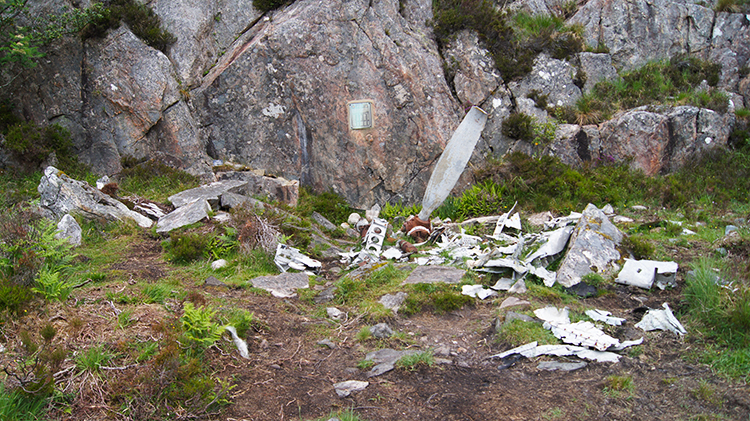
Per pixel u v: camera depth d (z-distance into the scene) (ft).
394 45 31.50
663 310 14.66
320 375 12.35
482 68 34.24
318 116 30.99
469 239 23.81
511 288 16.97
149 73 29.68
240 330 13.46
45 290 13.39
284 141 31.19
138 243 21.26
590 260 17.65
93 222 21.84
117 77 29.45
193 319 11.87
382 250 23.67
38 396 9.81
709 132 33.63
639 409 10.57
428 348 13.70
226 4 33.30
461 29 34.83
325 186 31.55
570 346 13.20
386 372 12.32
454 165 25.12
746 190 30.30
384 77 31.30
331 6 30.78
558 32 37.09
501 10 36.76
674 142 33.04
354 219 29.73
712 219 26.40
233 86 30.76
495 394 11.37
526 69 34.65
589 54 36.81
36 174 27.14
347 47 30.99
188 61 31.12
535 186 29.73
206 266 19.19
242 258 19.83
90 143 29.43
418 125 31.68
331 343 13.91
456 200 30.50
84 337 11.80
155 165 29.32
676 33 40.06
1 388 9.62
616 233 18.90
